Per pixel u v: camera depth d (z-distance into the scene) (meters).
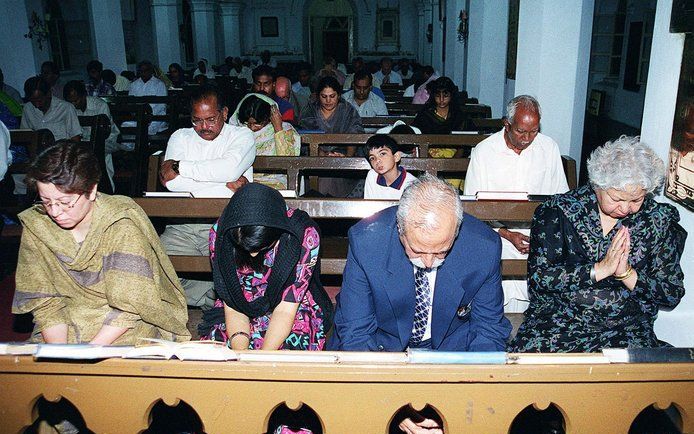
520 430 2.62
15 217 5.39
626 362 1.66
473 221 2.31
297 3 29.38
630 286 2.39
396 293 2.24
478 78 9.66
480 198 3.23
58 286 2.30
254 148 3.83
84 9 13.90
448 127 5.93
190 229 3.61
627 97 10.34
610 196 2.26
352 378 1.65
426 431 2.24
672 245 2.40
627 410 1.72
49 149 2.06
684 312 2.82
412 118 6.97
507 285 3.52
